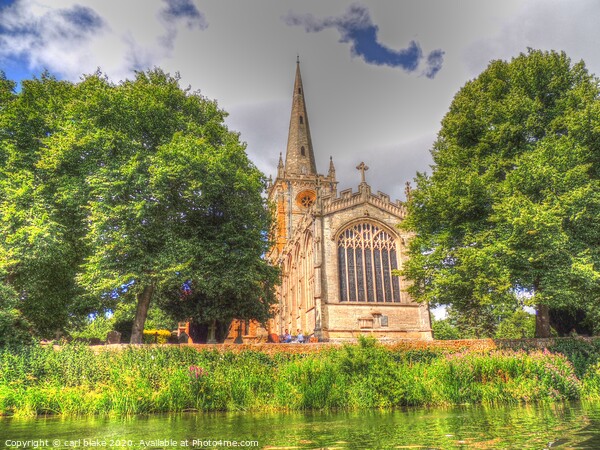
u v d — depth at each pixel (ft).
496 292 83.51
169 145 84.58
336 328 152.66
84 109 86.89
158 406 52.60
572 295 80.48
